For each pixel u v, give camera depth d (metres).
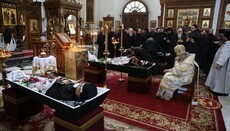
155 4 12.88
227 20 9.02
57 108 1.86
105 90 2.09
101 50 6.16
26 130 2.18
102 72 3.99
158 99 3.17
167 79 3.10
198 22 8.62
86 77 4.04
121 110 2.74
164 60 4.78
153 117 2.54
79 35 10.65
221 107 2.92
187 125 2.35
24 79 2.44
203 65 5.06
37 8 9.01
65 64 4.32
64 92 1.91
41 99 2.03
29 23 8.71
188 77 3.03
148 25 13.37
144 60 3.54
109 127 2.27
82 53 4.29
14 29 8.09
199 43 4.98
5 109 2.50
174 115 2.60
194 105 2.96
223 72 3.35
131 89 3.50
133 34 5.79
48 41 6.03
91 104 1.84
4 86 2.65
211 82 3.66
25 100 2.40
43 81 2.23
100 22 14.41
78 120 1.74
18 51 7.40
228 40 3.38
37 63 4.11
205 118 2.54
